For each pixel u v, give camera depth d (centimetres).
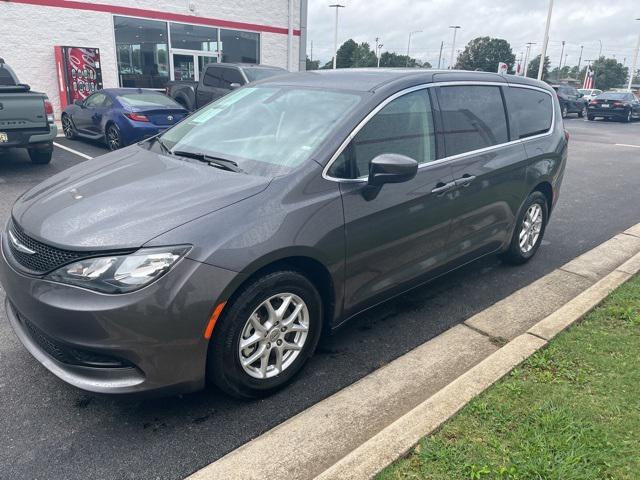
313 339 309
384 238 328
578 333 347
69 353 254
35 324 254
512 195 444
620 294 408
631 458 234
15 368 315
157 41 1655
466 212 393
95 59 1486
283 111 351
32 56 1444
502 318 394
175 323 245
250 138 340
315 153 304
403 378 314
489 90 429
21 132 817
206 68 1282
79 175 334
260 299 271
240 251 256
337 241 298
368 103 330
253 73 1191
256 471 237
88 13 1497
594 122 2572
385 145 333
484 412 263
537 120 485
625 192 870
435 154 367
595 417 261
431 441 243
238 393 281
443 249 385
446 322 393
